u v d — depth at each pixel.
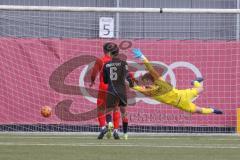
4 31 47.16
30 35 47.50
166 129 43.09
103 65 35.25
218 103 43.50
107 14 47.56
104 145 29.59
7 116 43.00
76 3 48.56
